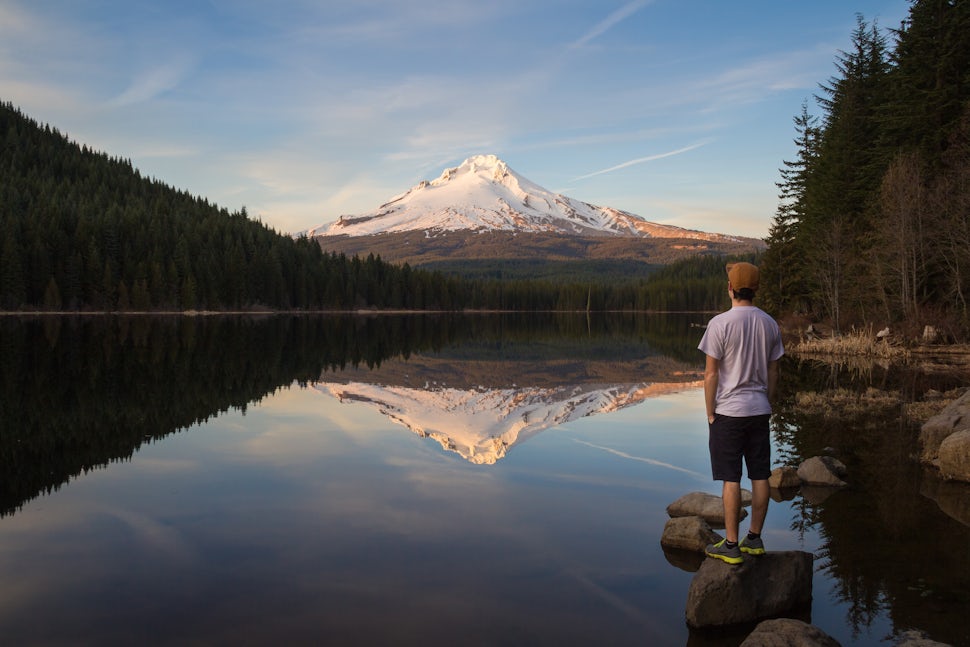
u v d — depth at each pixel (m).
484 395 16.91
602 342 42.91
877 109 34.50
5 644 3.86
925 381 18.30
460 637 4.02
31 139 137.00
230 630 4.07
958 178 27.91
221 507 6.75
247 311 94.31
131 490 7.39
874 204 34.12
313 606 4.43
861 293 34.91
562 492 7.43
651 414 13.66
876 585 4.93
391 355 29.88
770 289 47.50
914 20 32.09
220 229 104.69
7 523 6.20
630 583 4.95
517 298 150.88
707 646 4.07
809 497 7.32
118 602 4.47
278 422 12.09
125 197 120.44
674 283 153.38
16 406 13.12
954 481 7.97
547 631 4.13
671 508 6.80
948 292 30.70
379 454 9.45
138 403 13.83
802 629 3.97
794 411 13.29
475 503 6.96
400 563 5.23
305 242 120.12
